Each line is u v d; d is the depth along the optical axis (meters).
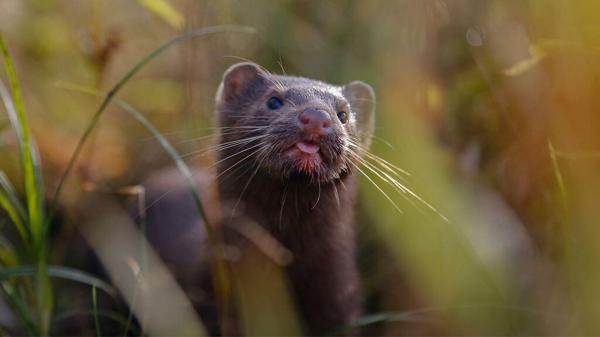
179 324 4.77
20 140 4.30
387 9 5.77
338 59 6.19
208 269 5.16
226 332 4.92
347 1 6.26
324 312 5.34
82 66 6.63
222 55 6.02
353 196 5.26
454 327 4.59
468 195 4.75
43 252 4.18
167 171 6.48
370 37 5.96
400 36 5.48
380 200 5.17
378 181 5.37
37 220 4.22
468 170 5.25
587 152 3.74
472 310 4.30
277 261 4.99
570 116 3.95
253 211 4.99
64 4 6.76
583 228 3.75
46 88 6.65
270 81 5.20
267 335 4.56
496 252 4.54
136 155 6.63
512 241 4.88
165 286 5.07
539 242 5.07
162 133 6.55
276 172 4.46
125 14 6.84
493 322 4.37
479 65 5.44
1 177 4.47
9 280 4.52
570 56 3.95
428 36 5.38
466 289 4.27
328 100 4.73
